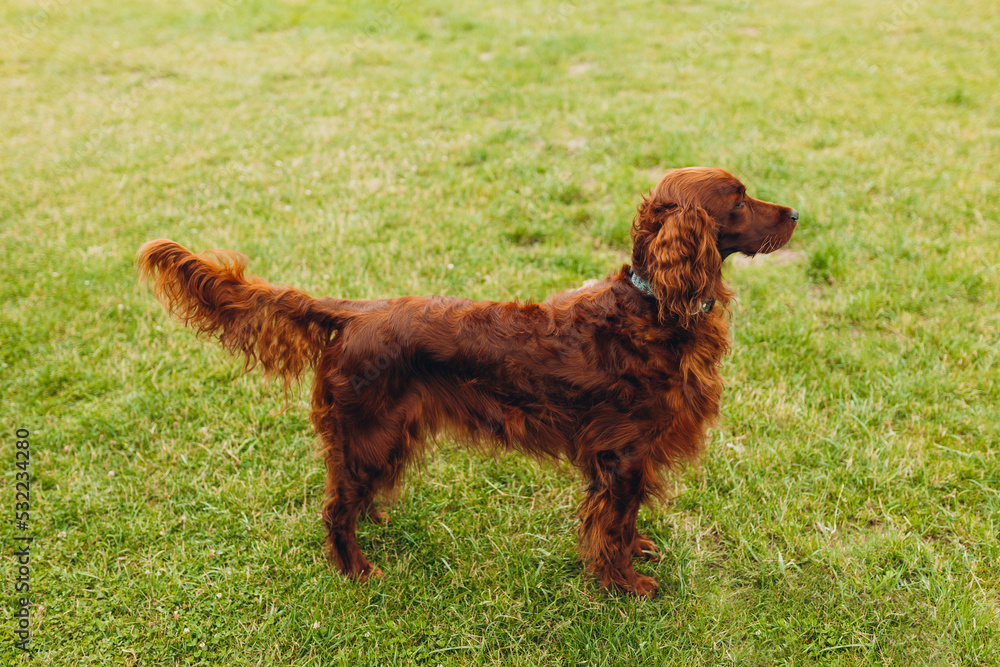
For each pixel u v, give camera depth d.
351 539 2.94
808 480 3.28
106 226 5.59
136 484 3.34
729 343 2.87
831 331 4.19
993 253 4.76
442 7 12.41
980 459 3.27
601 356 2.62
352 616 2.77
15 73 9.59
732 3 12.13
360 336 2.67
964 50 9.30
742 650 2.62
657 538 3.10
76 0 13.19
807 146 6.60
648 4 12.24
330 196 6.01
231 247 5.19
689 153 6.33
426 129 7.35
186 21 11.95
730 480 3.30
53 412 3.73
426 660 2.66
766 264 4.96
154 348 4.20
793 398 3.73
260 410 3.74
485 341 2.67
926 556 2.86
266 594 2.87
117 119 7.88
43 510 3.18
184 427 3.66
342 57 9.93
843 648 2.61
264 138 7.30
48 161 6.79
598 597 2.87
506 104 7.90
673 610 2.78
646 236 2.62
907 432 3.48
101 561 2.97
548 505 3.29
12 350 4.11
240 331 2.80
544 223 5.40
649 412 2.63
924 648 2.57
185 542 3.08
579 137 6.99
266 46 10.66
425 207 5.75
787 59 9.22
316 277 4.80
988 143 6.52
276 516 3.21
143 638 2.71
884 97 7.76
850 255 4.85
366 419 2.73
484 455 3.22
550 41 10.13
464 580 2.94
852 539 3.00
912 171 5.98
